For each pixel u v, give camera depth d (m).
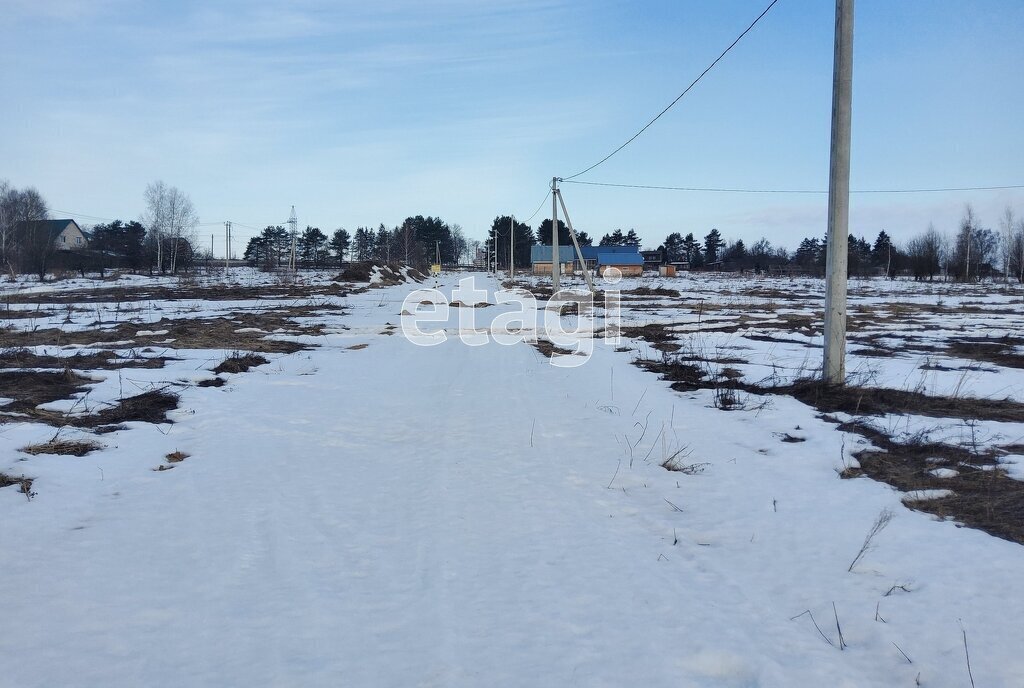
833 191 10.38
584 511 5.71
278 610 3.97
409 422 8.91
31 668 3.34
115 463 6.86
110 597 4.12
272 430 8.40
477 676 3.29
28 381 10.80
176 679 3.26
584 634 3.71
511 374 12.84
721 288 53.75
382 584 4.33
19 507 5.54
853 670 3.37
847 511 5.59
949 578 4.33
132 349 15.21
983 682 3.25
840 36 10.23
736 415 9.15
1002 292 45.78
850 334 18.95
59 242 82.12
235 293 40.78
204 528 5.25
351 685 3.21
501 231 126.62
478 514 5.61
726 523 5.41
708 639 3.64
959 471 6.49
